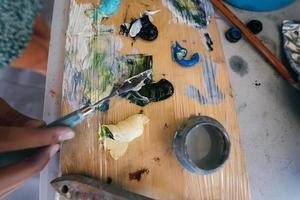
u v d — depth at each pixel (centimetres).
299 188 33
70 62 32
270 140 35
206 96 32
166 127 30
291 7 40
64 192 26
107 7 34
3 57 29
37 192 43
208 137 30
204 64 33
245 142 34
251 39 37
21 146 24
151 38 33
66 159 28
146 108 31
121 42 33
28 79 47
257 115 35
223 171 30
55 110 31
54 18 34
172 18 34
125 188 28
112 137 29
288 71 36
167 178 29
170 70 32
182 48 33
